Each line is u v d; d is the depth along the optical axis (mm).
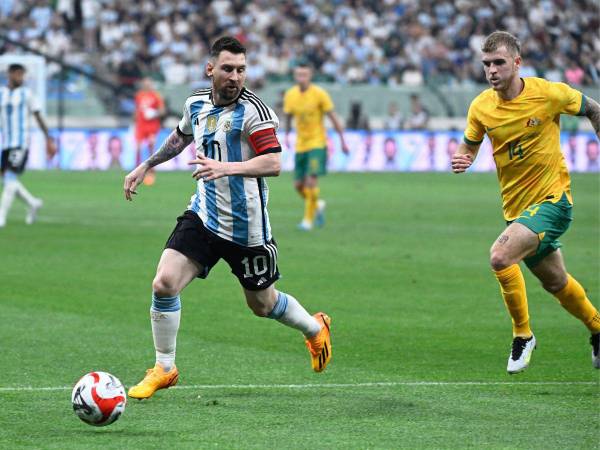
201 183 23859
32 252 49219
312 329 25062
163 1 130875
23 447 19625
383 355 29094
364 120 115938
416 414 22453
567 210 25969
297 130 60625
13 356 28234
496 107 25906
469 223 64125
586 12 136625
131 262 46438
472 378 26297
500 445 20000
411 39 132000
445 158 113562
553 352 29609
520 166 25938
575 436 20688
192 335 31641
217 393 24438
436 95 117750
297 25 132875
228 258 24000
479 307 36750
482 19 134750
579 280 42500
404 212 70688
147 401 23531
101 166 106562
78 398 20406
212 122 23359
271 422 21688
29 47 109125
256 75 122062
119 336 31188
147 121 96062
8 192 59875
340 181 97375
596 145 113625
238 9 133625
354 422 21719
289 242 54500
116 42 124812
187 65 125188
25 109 59156
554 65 125188
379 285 41250
